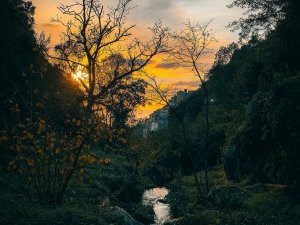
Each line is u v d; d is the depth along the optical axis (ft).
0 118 65.51
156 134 185.47
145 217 73.97
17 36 90.53
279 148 69.05
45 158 49.47
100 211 53.26
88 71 53.72
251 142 82.99
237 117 124.06
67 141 50.80
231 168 100.68
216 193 67.87
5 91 68.74
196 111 204.44
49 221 37.37
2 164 61.62
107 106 52.70
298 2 96.73
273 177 70.44
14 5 110.83
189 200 88.79
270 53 107.55
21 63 85.66
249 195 65.87
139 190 121.19
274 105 72.74
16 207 39.83
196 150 149.48
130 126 136.56
